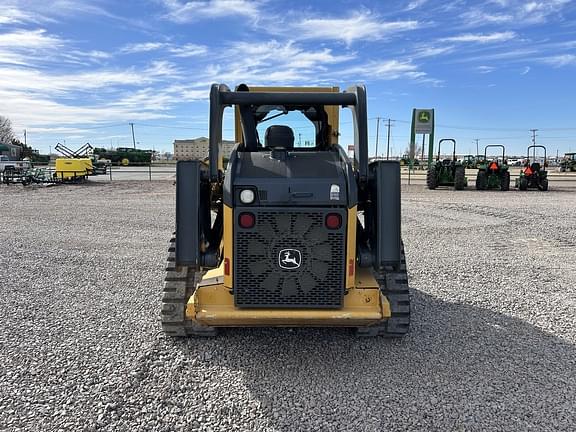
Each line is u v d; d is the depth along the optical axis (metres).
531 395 3.67
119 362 4.20
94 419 3.34
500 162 26.36
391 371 4.07
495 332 4.91
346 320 3.88
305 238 3.85
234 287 3.90
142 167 62.03
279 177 3.88
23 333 4.83
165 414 3.42
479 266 7.71
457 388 3.78
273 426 3.29
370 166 4.35
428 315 5.39
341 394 3.70
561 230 11.22
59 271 7.31
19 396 3.62
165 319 4.57
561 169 49.25
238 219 3.83
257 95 4.10
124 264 7.77
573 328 5.02
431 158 27.22
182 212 4.00
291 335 4.79
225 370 4.09
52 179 29.08
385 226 4.09
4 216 13.74
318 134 5.29
